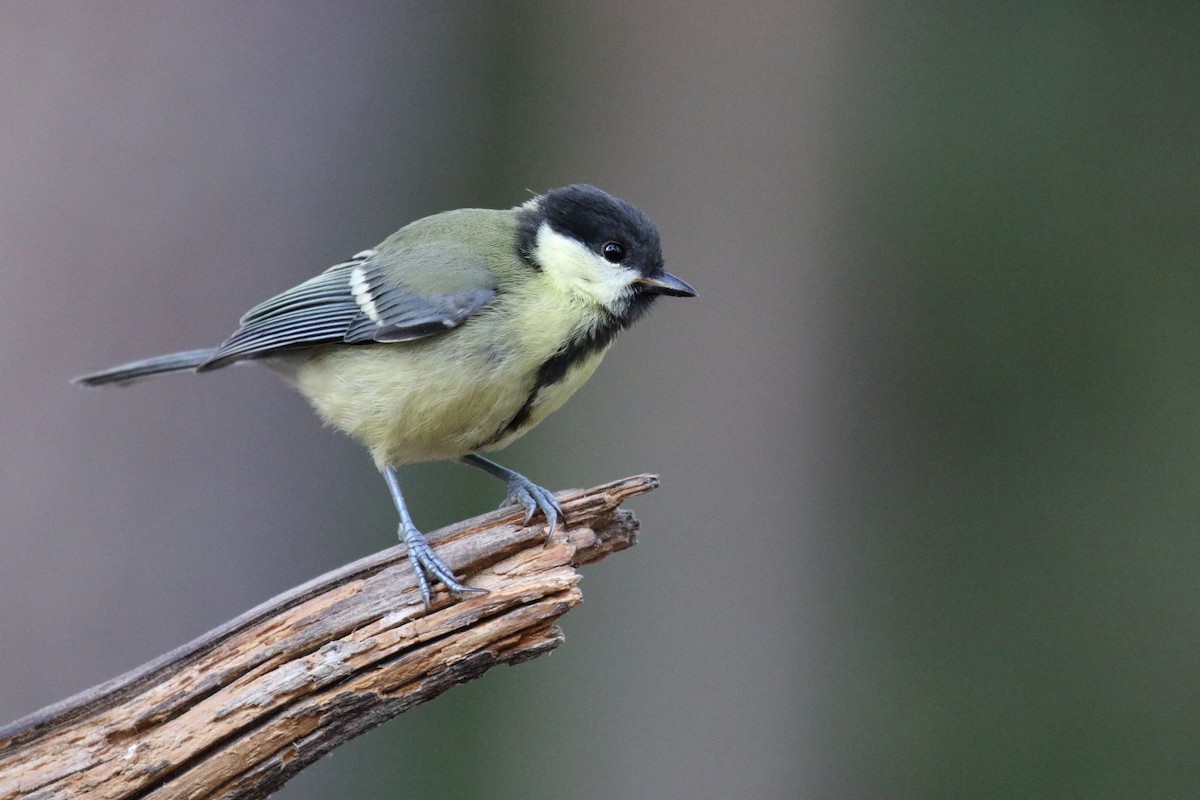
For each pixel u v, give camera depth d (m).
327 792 11.21
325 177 10.75
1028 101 13.05
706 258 11.39
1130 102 12.96
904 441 12.34
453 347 7.11
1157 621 12.20
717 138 11.48
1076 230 12.90
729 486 11.07
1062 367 12.82
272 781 5.50
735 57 11.50
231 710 5.39
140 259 9.73
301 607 5.67
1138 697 12.08
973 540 12.43
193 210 9.99
